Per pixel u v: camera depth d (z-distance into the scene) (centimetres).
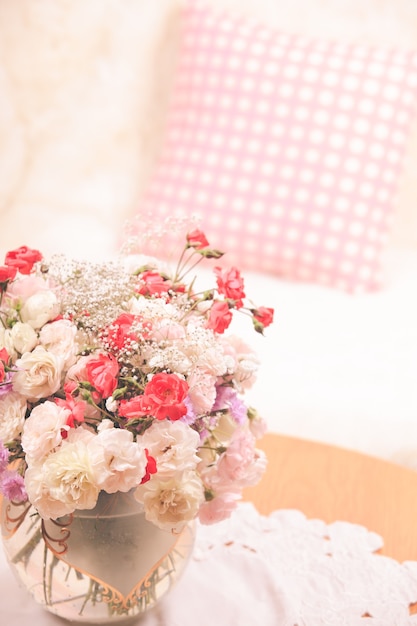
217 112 210
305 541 118
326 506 125
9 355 96
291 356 168
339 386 162
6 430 93
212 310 99
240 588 111
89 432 93
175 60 228
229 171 206
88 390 93
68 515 96
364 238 200
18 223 226
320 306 189
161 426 92
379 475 130
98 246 221
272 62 208
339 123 203
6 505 101
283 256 201
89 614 101
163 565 101
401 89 205
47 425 91
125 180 231
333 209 200
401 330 181
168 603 108
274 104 206
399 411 159
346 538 119
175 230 107
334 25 226
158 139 231
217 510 99
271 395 161
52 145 228
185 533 103
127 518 97
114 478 90
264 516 122
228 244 204
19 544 100
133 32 226
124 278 101
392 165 205
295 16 227
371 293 201
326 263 199
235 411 98
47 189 228
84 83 228
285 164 203
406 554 117
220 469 99
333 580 112
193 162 209
